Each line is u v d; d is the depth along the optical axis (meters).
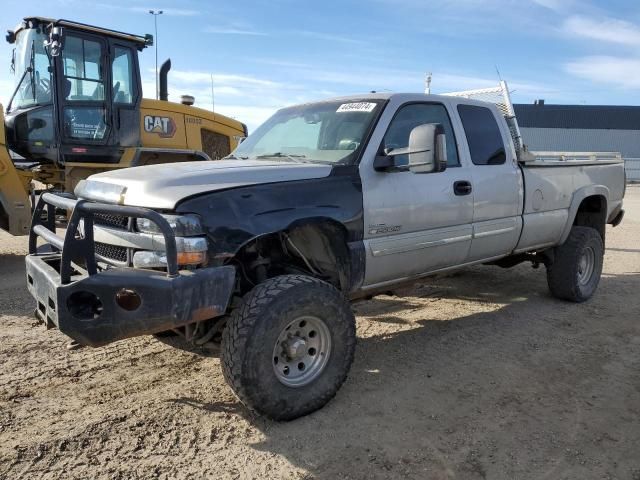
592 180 6.60
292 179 3.85
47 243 4.29
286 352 3.61
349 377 4.38
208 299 3.31
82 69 9.13
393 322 5.75
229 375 3.44
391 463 3.22
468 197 4.93
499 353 4.93
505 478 3.10
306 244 4.27
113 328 3.20
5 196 7.87
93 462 3.15
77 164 9.14
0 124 7.86
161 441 3.39
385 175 4.32
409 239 4.48
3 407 3.74
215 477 3.05
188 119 10.81
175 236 3.30
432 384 4.28
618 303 6.59
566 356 4.88
